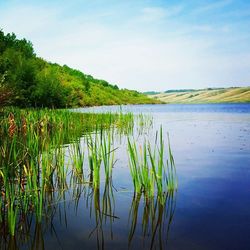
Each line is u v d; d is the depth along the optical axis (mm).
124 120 21062
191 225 5082
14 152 5879
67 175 8289
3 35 74500
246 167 8992
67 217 5500
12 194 4973
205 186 7148
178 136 16641
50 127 11016
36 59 77750
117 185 7320
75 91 78625
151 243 4512
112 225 5152
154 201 6227
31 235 4820
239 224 5059
